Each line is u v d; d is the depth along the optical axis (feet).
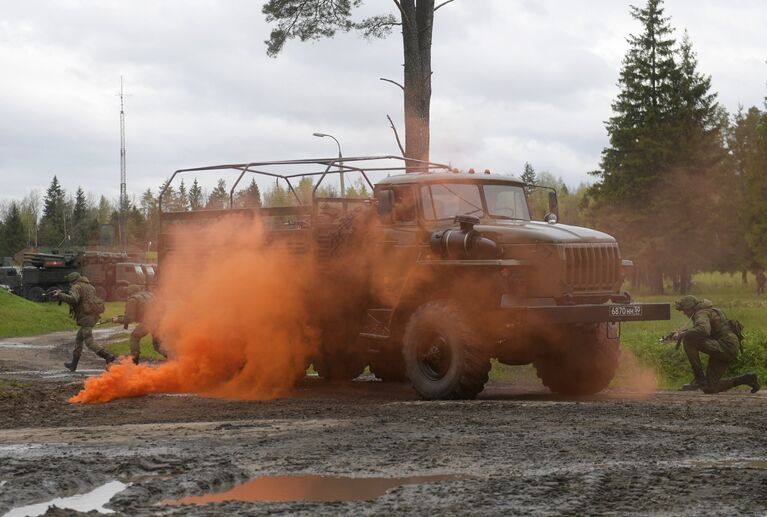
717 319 41.50
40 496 19.04
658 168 205.98
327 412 34.32
